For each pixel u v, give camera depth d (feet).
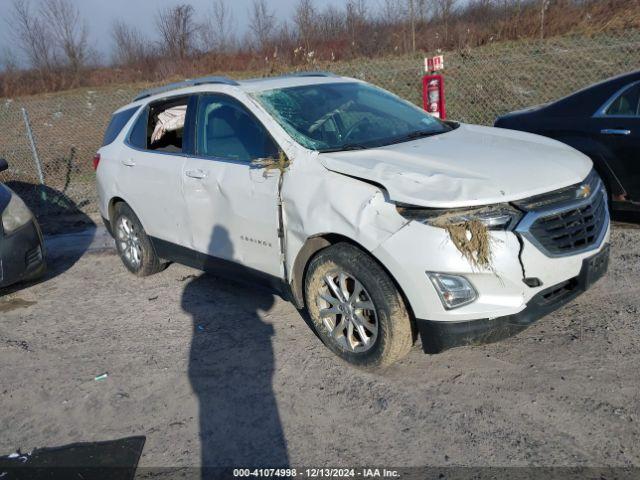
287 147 12.84
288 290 13.24
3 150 43.14
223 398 11.85
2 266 17.53
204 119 15.15
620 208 18.53
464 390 11.16
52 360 14.17
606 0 51.11
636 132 17.54
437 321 10.49
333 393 11.57
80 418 11.72
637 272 15.29
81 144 43.57
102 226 26.40
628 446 9.29
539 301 10.64
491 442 9.74
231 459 10.08
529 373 11.43
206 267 15.64
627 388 10.64
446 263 10.18
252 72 61.26
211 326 15.05
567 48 44.65
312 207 11.86
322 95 14.97
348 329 12.12
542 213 10.47
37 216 28.84
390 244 10.60
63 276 20.27
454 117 36.29
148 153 17.02
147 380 12.82
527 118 20.51
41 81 83.41
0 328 16.39
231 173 13.83
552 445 9.50
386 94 16.49
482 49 49.70
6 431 11.55
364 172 11.38
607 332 12.53
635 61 40.06
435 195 10.42
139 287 18.34
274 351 13.39
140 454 10.44
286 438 10.46
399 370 12.07
